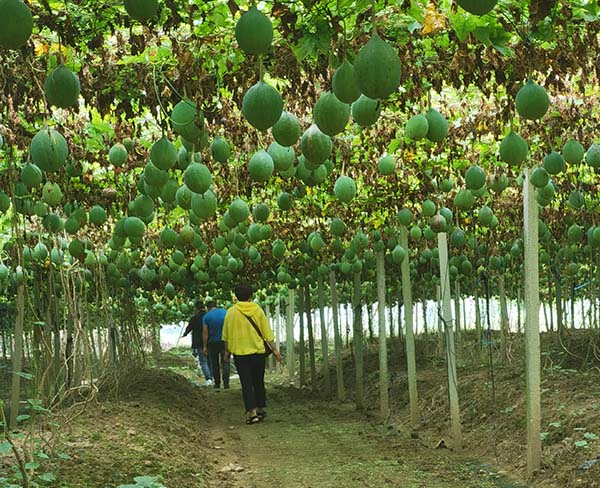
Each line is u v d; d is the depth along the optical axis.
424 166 7.61
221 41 4.75
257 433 9.93
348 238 11.20
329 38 4.05
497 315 27.25
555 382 9.12
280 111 3.12
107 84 5.19
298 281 15.09
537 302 6.54
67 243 8.44
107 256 10.34
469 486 6.50
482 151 7.32
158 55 4.88
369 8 4.05
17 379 7.61
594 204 8.70
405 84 5.15
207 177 4.38
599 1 4.07
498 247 11.52
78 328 6.52
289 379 17.94
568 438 6.71
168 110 5.26
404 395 11.66
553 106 6.17
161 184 4.70
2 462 5.56
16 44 2.66
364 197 9.21
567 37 4.62
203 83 4.84
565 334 14.03
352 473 7.11
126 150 6.01
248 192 7.36
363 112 3.58
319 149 3.79
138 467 5.95
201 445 8.59
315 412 11.93
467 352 15.26
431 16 4.23
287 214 10.38
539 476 6.44
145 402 9.84
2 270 8.23
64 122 6.30
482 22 4.27
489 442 7.85
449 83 5.03
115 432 7.06
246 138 6.51
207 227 9.77
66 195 6.83
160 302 21.70
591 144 6.75
